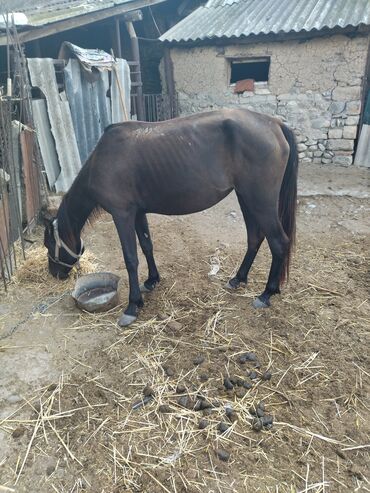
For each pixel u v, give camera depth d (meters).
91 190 2.98
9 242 3.99
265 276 3.77
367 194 5.80
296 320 3.12
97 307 3.25
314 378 2.55
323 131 7.20
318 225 4.98
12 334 3.04
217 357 2.75
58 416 2.31
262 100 7.41
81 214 3.29
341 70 6.75
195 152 2.79
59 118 5.85
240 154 2.81
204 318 3.16
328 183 6.29
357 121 6.94
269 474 1.96
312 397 2.41
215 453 2.07
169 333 3.00
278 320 3.11
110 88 6.58
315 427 2.21
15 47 4.64
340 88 6.86
